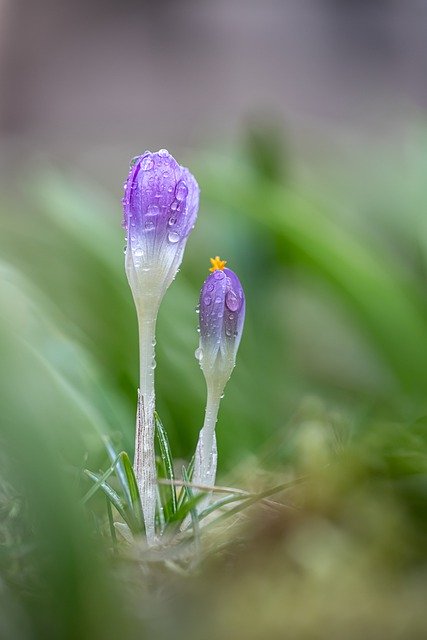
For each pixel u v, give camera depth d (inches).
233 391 29.2
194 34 80.8
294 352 37.7
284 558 19.8
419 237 35.4
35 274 35.0
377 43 80.4
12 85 77.2
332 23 80.7
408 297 31.6
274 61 80.4
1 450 20.4
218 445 28.1
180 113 77.9
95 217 31.8
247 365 31.3
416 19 79.5
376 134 70.8
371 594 19.3
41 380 21.8
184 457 28.2
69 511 19.1
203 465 21.3
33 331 25.2
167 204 20.8
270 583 19.5
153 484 20.6
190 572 19.8
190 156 40.2
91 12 78.7
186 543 20.2
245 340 31.9
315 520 20.2
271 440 25.1
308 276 35.9
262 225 33.2
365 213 46.8
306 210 31.3
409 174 39.3
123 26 80.0
